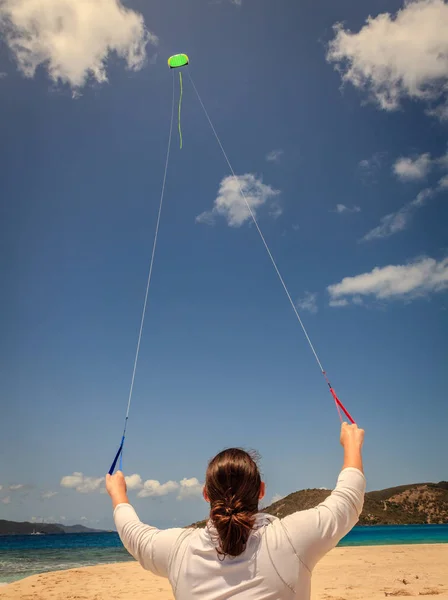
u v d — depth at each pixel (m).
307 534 1.50
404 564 13.88
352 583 10.51
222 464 1.60
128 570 13.66
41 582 11.64
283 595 1.45
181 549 1.57
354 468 1.67
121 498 1.81
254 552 1.49
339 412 1.91
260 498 1.62
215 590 1.47
